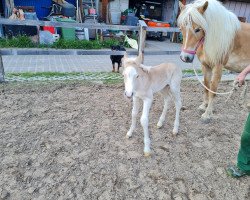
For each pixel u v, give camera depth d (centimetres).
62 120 383
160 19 1569
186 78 625
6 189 249
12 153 302
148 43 1284
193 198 252
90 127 370
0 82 510
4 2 1082
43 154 303
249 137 247
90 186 260
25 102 435
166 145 336
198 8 335
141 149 324
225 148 338
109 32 1198
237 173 279
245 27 386
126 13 1298
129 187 261
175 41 1402
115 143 334
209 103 399
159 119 384
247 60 395
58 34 1064
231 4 1452
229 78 637
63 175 272
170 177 278
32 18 1052
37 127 360
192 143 345
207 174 286
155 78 300
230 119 422
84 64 766
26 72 611
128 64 269
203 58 393
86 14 1198
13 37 962
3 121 370
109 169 285
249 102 497
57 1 1181
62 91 492
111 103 453
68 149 316
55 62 765
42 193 248
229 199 253
